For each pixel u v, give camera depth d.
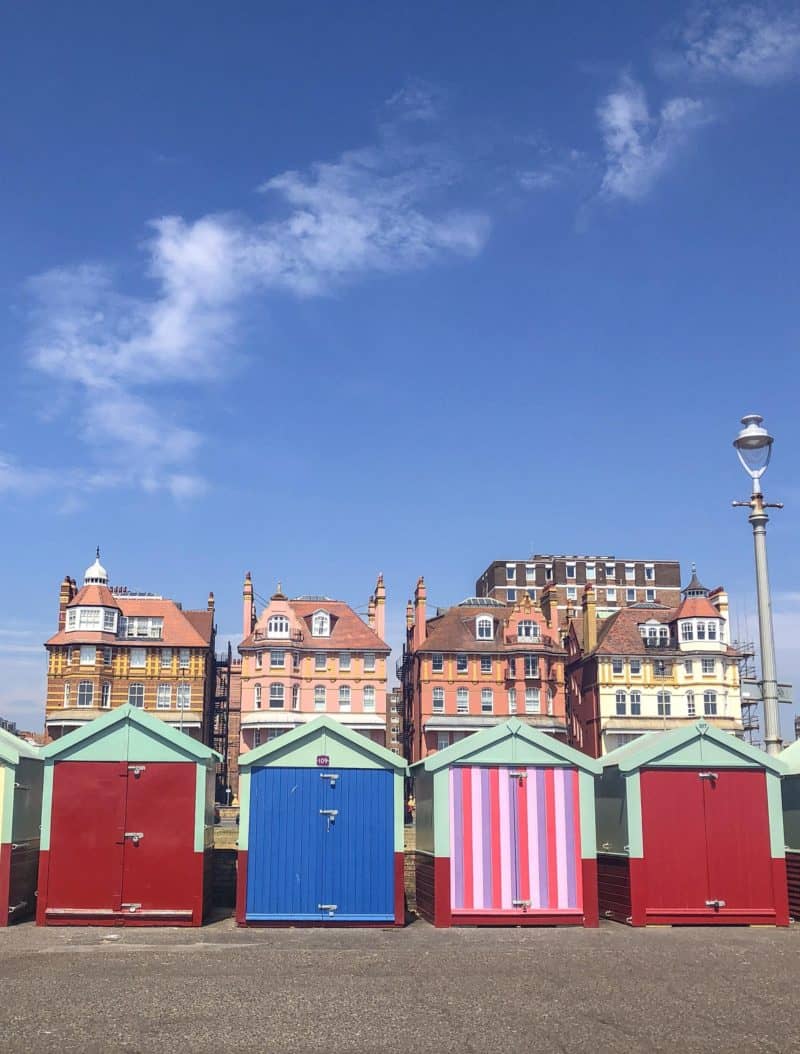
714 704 85.88
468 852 26.41
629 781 27.05
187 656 82.94
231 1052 13.46
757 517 24.41
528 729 27.12
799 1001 16.64
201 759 26.27
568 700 94.50
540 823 26.75
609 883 28.08
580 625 93.94
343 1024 14.94
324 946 22.25
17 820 26.12
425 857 28.12
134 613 83.81
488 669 85.06
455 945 22.56
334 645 83.44
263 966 19.50
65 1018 15.12
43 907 25.44
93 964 19.61
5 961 19.98
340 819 26.33
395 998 16.64
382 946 22.33
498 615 92.31
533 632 85.88
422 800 29.02
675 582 143.38
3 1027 14.56
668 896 26.55
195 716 81.69
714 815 27.11
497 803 26.73
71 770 26.12
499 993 17.12
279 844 26.05
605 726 84.81
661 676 86.62
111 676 81.94
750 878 26.81
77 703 80.56
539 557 142.62
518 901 26.19
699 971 19.30
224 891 30.34
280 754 26.47
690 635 86.94
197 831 26.02
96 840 25.88
